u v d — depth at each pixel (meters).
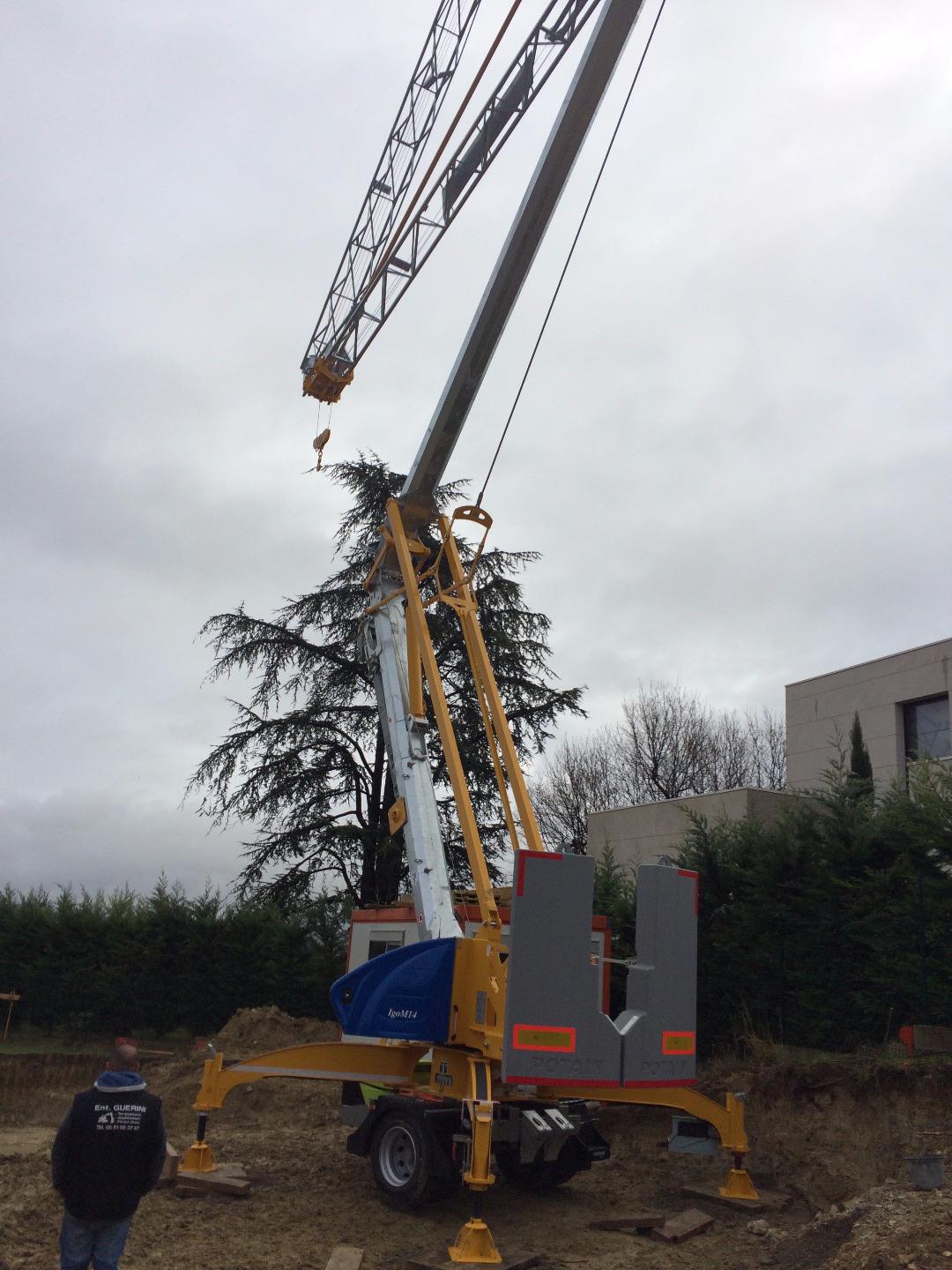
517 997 7.91
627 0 8.87
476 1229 7.48
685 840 16.19
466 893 11.38
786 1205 9.77
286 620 23.30
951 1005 11.72
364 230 16.97
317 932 21.70
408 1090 9.83
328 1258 7.60
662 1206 9.62
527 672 22.95
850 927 13.02
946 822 12.45
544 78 11.73
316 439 17.62
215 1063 10.21
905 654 22.78
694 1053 8.98
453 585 10.80
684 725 47.97
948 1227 6.54
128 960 23.36
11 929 26.09
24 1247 7.47
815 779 24.42
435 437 11.31
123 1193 5.49
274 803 22.20
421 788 10.45
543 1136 8.82
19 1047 22.61
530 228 10.07
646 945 8.83
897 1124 10.38
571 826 47.22
